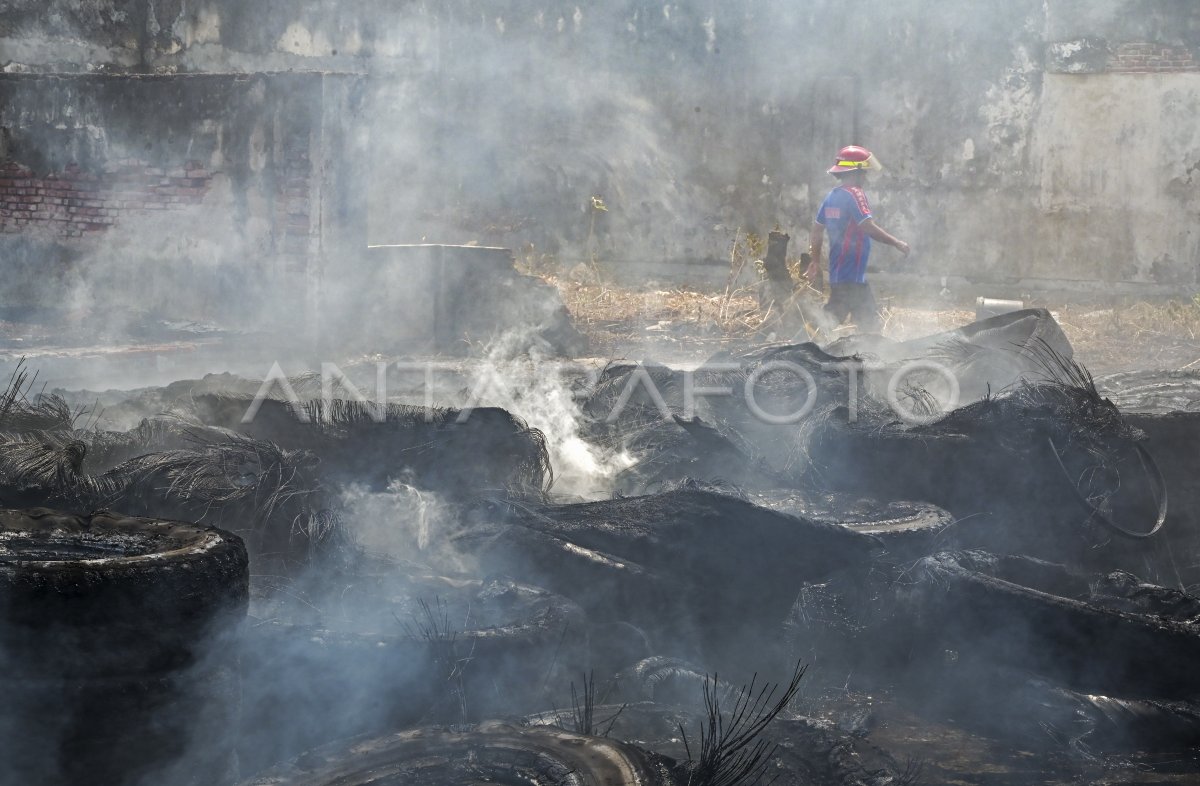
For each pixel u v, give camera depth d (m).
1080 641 4.59
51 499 4.81
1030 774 4.21
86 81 12.70
